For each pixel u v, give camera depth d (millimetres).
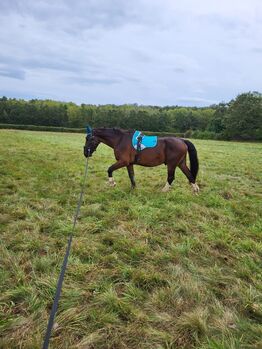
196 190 6762
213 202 6199
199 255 3902
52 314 2209
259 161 14516
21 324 2551
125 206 5672
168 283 3203
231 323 2662
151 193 6672
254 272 3504
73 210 5445
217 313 2762
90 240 4199
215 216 5445
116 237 4289
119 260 3674
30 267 3445
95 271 3420
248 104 49125
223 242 4227
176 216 5359
